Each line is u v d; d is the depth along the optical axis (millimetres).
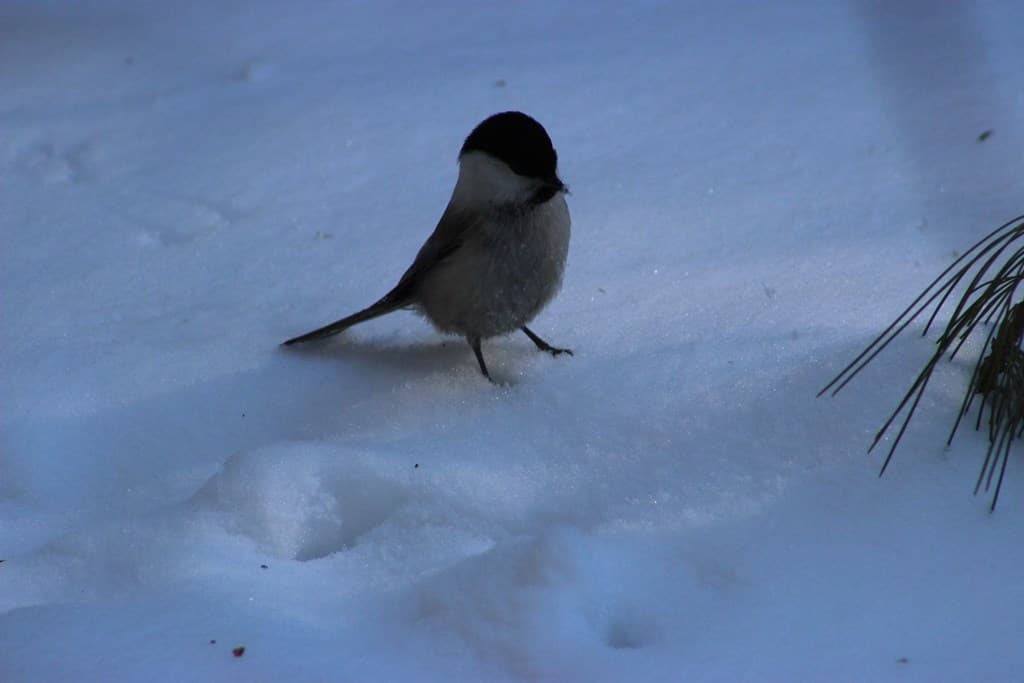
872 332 5492
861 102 9461
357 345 6668
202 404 6105
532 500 4844
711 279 6824
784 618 3947
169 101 10695
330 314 6980
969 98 9211
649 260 7238
